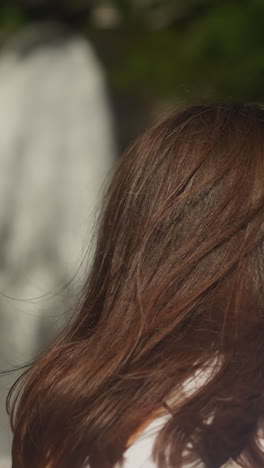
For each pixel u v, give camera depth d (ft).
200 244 9.21
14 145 20.25
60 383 9.34
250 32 21.49
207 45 21.67
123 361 9.11
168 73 22.02
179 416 8.62
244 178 9.34
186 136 9.70
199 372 8.85
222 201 9.29
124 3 24.99
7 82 20.90
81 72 21.08
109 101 21.18
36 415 9.46
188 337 9.02
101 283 9.89
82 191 19.84
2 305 18.70
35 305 18.51
